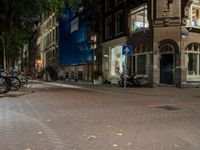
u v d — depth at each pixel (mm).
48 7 25172
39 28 79250
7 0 25734
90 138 7234
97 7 37344
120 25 31609
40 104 13398
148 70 25625
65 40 53062
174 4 24609
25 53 100438
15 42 34125
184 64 24422
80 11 43469
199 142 6930
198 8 25797
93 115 10477
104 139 7148
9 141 6949
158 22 24938
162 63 25422
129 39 29219
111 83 32750
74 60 47625
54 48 60938
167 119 9773
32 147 6461
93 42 38125
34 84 33750
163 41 24938
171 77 25078
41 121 9328
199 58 25641
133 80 25453
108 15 34625
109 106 12828
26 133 7742
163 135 7582
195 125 8828
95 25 37812
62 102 14211
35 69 83625
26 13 26562
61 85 31469
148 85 25297
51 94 18578
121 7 31016
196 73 25453
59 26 56312
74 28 47344
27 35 32875
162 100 15430
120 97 17047
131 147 6473
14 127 8453
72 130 8102
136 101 14859
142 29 26703
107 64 34844
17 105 13023
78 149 6324
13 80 20562
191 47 25219
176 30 24578
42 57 74812
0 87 17844
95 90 23188
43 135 7531
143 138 7262
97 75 33031
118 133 7750
